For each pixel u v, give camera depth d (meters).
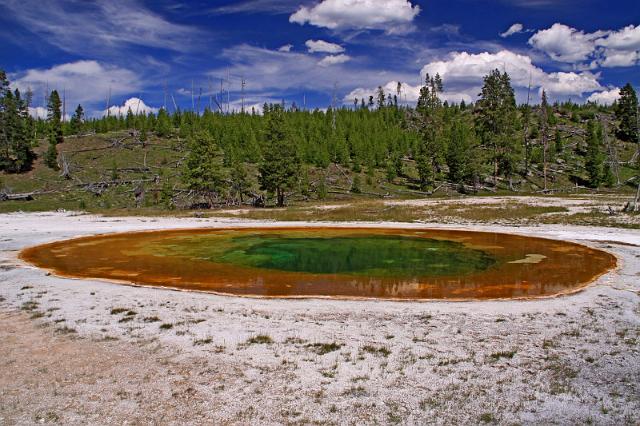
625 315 13.05
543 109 88.12
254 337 11.25
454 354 10.23
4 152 72.94
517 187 71.62
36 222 37.75
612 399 8.26
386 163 83.81
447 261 22.45
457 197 58.19
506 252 24.78
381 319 12.84
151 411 7.85
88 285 16.94
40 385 8.77
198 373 9.27
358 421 7.61
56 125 86.06
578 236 29.03
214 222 39.09
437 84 127.38
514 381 8.95
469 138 80.56
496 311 13.65
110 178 69.31
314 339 11.15
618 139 93.94
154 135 94.75
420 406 8.05
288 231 34.44
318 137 87.88
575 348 10.57
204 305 14.23
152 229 34.81
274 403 8.13
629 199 48.69
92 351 10.37
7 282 17.19
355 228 35.84
